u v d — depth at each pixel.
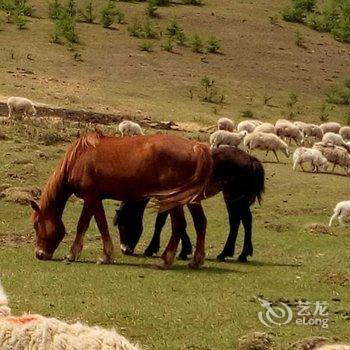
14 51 48.28
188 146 14.05
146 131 31.94
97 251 15.80
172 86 47.03
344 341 10.43
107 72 47.75
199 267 14.49
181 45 56.97
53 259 14.91
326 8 72.94
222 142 28.61
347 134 38.41
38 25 55.44
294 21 69.25
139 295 12.26
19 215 18.31
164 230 18.14
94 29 57.03
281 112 45.72
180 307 11.65
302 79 54.84
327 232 18.64
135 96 43.00
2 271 13.56
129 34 57.38
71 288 12.51
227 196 15.57
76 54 49.31
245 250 15.55
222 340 10.23
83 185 14.56
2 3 57.81
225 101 45.88
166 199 14.05
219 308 11.67
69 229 17.72
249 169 15.50
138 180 14.16
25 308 11.24
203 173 14.02
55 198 14.77
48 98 38.84
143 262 15.02
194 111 41.38
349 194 22.86
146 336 10.30
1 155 23.19
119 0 66.12
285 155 29.03
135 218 15.76
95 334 5.31
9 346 5.23
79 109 37.19
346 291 13.17
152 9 63.56
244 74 53.44
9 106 30.78
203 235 14.50
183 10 66.12
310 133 35.84
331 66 59.44
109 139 14.62
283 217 20.08
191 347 9.93
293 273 14.32
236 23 65.06
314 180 24.39
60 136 26.25
